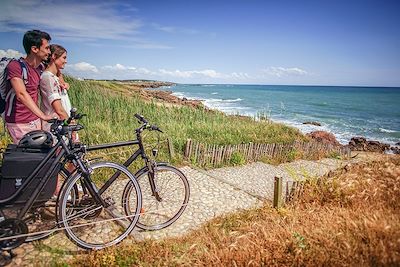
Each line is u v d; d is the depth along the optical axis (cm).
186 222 454
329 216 373
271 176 789
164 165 419
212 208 515
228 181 693
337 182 490
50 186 331
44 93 400
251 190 643
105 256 333
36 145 328
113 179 386
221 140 1016
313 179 527
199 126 1159
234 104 6159
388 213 372
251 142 1033
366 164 604
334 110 5503
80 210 370
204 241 360
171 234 411
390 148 2119
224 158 863
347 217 354
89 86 1942
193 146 820
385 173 496
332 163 1070
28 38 363
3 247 312
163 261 331
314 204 455
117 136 879
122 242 378
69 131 340
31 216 369
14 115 378
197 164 809
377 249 279
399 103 7806
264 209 481
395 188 439
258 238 343
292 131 1385
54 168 329
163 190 493
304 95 11406
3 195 313
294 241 314
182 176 432
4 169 311
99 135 874
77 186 374
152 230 416
